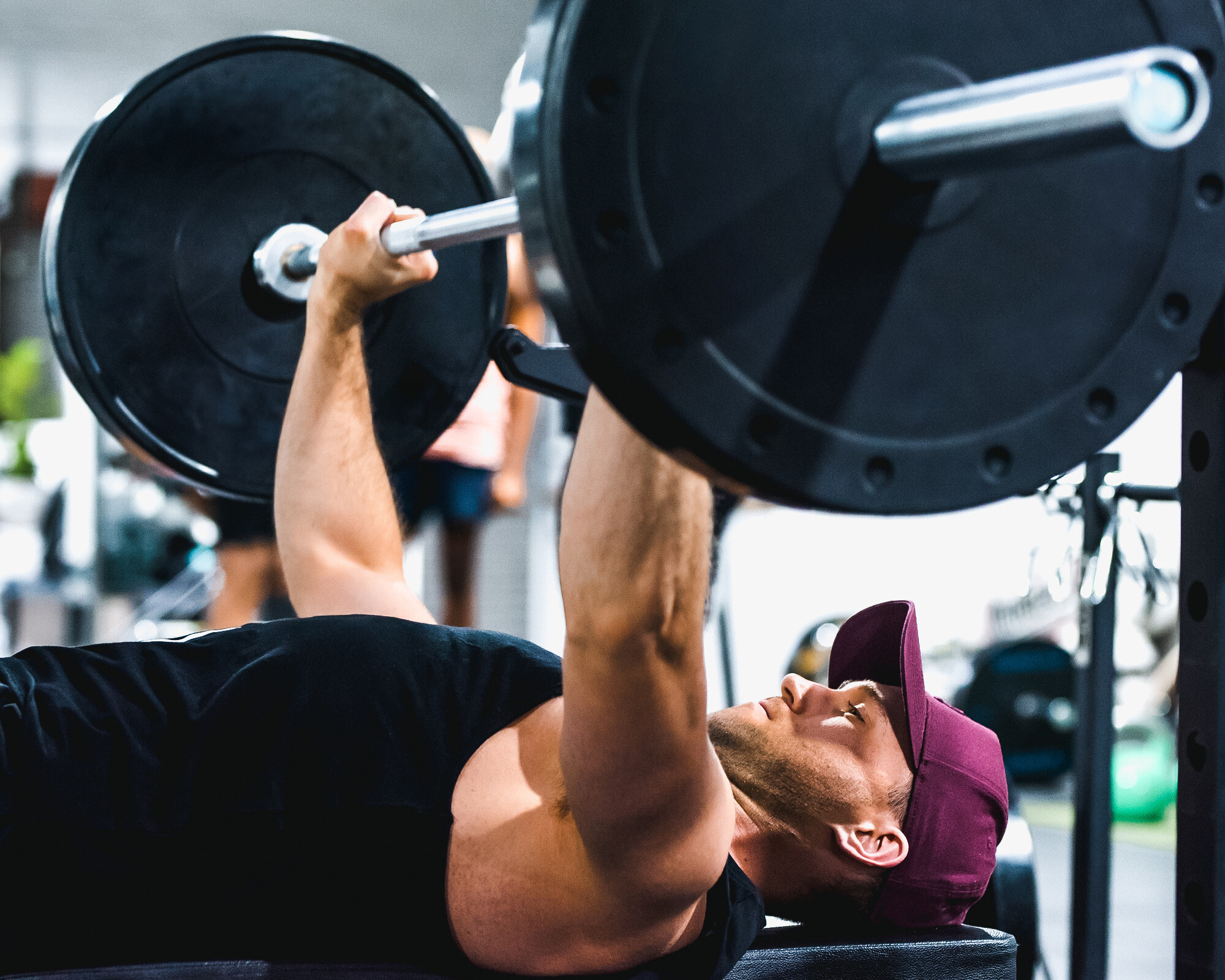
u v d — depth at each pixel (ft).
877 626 4.75
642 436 2.48
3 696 4.07
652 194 2.38
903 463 2.53
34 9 18.85
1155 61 1.97
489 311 5.99
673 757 3.36
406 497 9.85
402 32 19.45
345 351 5.14
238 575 11.94
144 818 3.94
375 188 5.79
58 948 3.95
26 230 27.35
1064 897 10.98
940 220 2.54
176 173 5.42
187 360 5.57
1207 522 3.72
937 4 2.56
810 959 4.28
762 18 2.45
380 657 4.22
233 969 3.92
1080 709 6.02
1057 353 2.67
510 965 3.94
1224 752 3.73
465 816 3.98
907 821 4.50
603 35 2.34
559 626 19.66
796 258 2.47
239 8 18.80
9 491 20.89
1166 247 2.75
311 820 3.99
